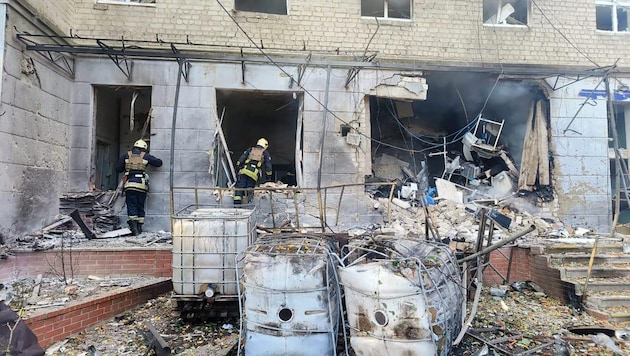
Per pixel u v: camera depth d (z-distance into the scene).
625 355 3.67
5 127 5.32
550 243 6.18
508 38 8.34
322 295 3.26
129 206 6.73
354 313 3.18
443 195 8.56
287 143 10.76
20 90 5.63
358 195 7.66
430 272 3.24
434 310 3.06
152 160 6.98
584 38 8.53
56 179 6.60
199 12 7.46
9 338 3.25
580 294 4.89
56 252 5.38
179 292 4.12
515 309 4.89
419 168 9.70
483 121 9.58
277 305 3.26
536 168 8.50
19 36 5.56
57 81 6.61
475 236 6.34
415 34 8.07
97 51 6.21
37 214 6.07
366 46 7.91
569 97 8.50
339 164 7.68
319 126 7.68
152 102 7.29
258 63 7.50
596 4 8.91
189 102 7.37
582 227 8.27
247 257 3.41
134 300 4.88
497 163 9.53
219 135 7.47
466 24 8.22
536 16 8.44
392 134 10.12
